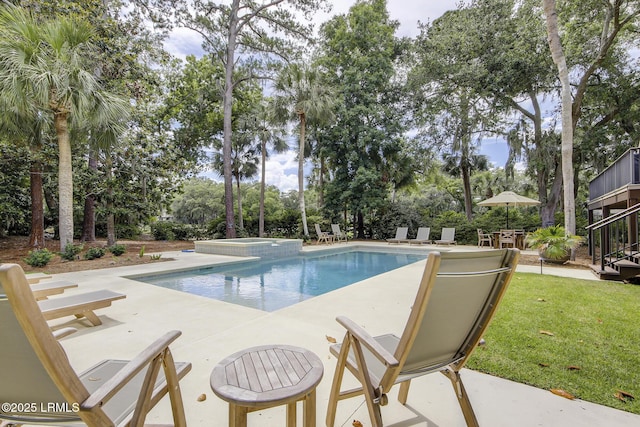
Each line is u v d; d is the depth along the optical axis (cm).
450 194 2297
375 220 1520
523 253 912
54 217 1285
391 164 1484
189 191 3122
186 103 1555
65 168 673
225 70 1383
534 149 1226
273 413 163
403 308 341
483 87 1173
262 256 888
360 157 1429
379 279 505
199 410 164
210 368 209
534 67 1050
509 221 1173
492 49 1123
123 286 458
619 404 166
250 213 1742
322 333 268
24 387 98
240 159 1577
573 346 238
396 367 117
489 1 1095
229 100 1291
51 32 596
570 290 422
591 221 904
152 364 117
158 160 1063
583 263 678
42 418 104
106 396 93
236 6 1251
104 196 961
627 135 1127
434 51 1208
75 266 635
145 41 1038
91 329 285
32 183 955
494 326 282
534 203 1011
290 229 1538
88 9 813
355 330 134
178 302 372
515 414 158
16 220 1111
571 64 1038
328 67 1487
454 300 131
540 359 218
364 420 157
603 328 277
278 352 147
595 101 1128
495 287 142
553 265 665
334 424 153
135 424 105
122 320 308
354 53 1415
